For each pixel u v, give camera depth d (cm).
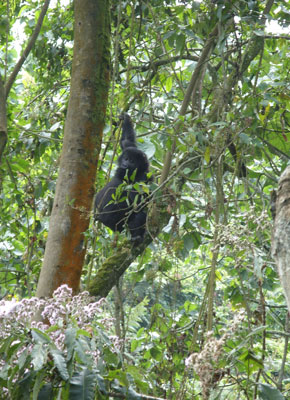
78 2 546
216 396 326
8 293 876
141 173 755
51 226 507
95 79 531
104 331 361
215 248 447
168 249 669
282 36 715
